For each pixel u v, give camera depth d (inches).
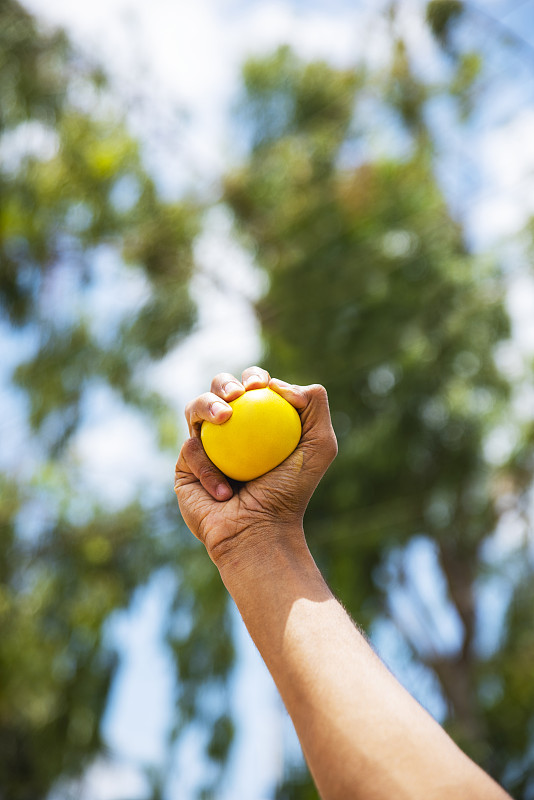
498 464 285.4
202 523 50.7
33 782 281.4
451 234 294.8
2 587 281.9
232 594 47.1
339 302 289.6
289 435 53.2
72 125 278.5
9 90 258.7
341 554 287.0
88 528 297.7
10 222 280.2
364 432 280.1
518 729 290.2
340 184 314.2
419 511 280.2
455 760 36.8
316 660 41.2
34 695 277.9
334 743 38.0
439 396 274.8
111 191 298.5
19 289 281.7
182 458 55.3
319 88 339.9
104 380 310.0
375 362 281.4
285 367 294.0
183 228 316.2
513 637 305.1
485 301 280.2
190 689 287.4
